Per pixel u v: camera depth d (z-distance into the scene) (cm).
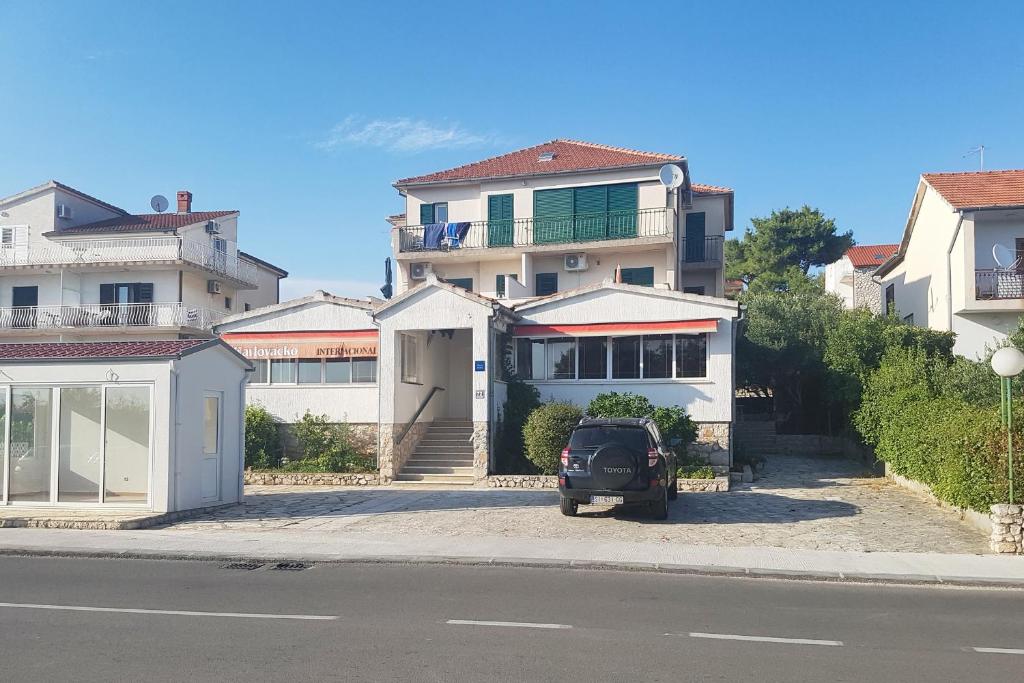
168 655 714
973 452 1384
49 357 1652
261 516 1653
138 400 1638
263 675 659
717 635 796
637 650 737
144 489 1625
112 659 702
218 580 1075
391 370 2303
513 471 2280
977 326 2794
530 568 1175
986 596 1012
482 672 669
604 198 3291
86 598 956
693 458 2247
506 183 3400
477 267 3450
